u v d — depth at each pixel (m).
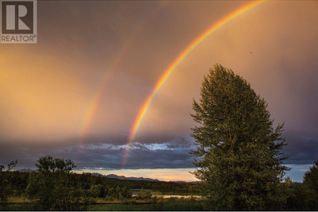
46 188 29.67
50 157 30.52
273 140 34.34
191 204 34.09
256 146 31.36
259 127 33.03
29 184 29.78
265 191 31.28
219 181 30.86
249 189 30.36
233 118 32.75
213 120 33.75
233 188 30.25
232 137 32.06
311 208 35.50
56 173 30.34
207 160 32.12
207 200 32.16
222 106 33.53
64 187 30.36
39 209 29.75
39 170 30.19
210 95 34.00
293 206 35.16
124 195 39.78
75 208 30.70
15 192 31.36
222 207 30.89
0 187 30.97
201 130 33.38
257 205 30.53
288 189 32.12
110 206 34.25
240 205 31.03
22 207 30.06
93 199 35.62
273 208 32.00
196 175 32.22
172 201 36.28
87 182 36.75
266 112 34.66
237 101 33.56
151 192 43.56
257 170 31.34
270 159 31.75
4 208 29.83
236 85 34.19
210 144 32.88
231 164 30.80
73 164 31.08
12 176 31.94
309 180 41.47
